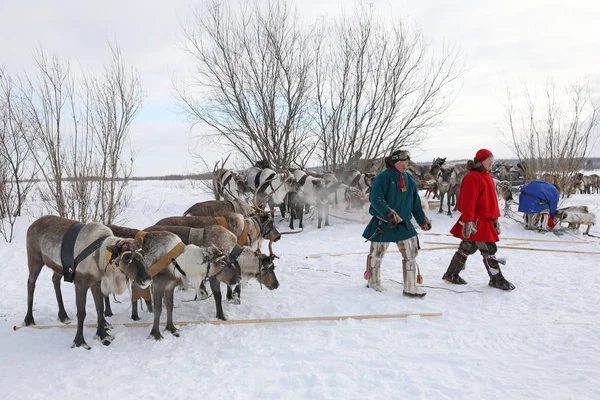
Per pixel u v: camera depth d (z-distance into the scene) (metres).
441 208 13.61
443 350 4.25
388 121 15.51
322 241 10.65
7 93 9.80
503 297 5.82
